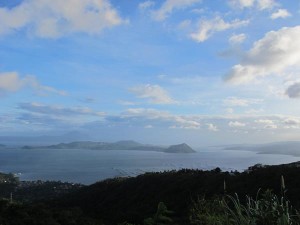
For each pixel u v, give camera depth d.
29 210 23.45
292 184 15.20
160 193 27.94
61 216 23.75
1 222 20.98
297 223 2.77
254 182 19.41
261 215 2.82
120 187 34.25
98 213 28.27
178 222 5.43
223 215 3.26
